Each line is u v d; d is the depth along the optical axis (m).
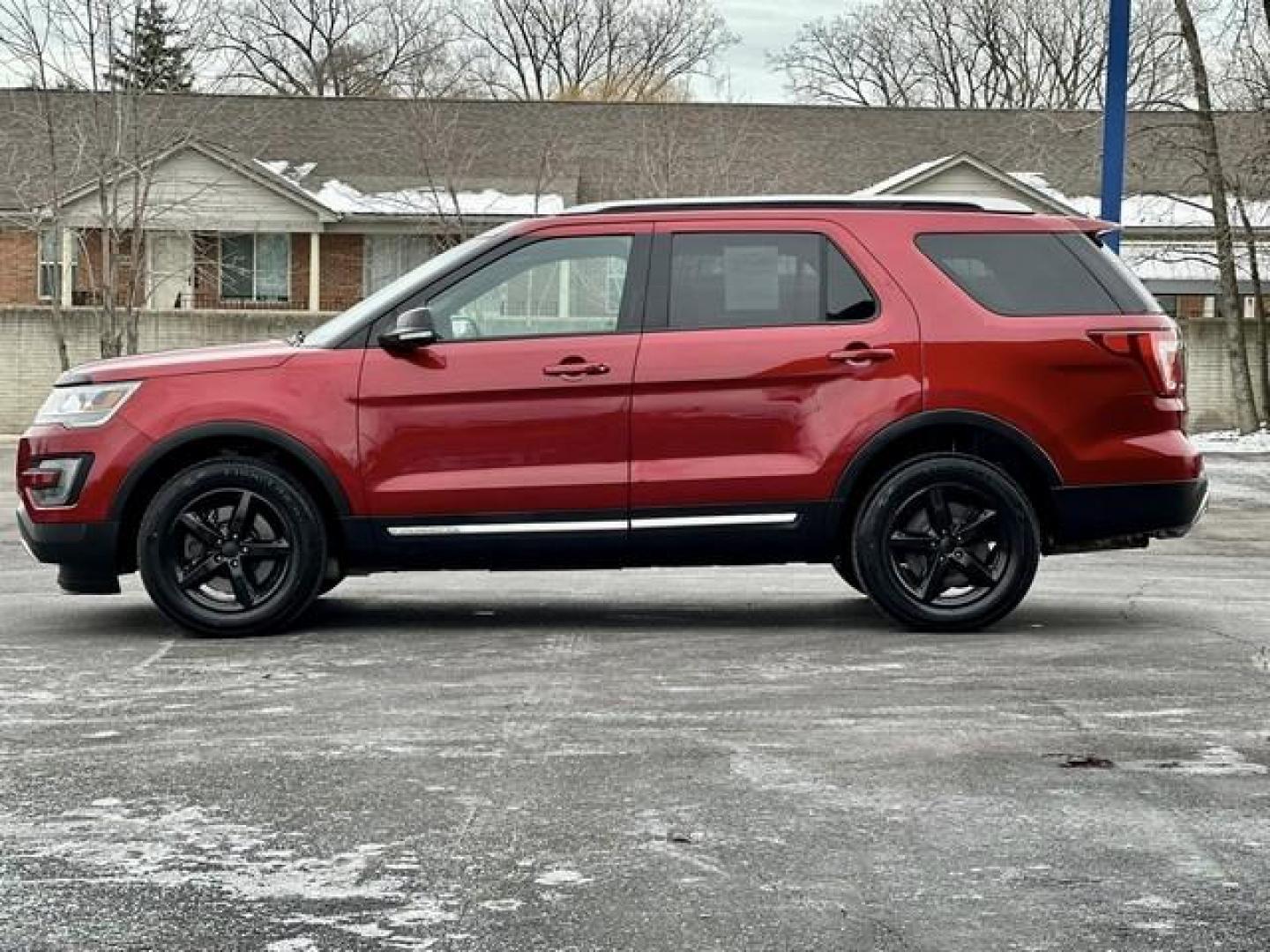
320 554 8.08
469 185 35.28
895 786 5.37
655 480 7.96
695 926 4.12
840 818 5.03
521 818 5.03
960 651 7.70
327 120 36.78
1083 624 8.59
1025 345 8.05
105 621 8.74
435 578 10.56
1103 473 8.10
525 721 6.26
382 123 36.91
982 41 63.34
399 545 8.02
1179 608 9.30
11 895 4.38
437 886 4.43
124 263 32.12
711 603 9.42
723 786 5.37
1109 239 16.45
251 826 4.96
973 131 38.12
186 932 4.11
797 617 8.84
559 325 8.11
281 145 36.00
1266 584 10.67
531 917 4.20
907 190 34.59
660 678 7.07
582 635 8.22
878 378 8.00
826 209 8.20
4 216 30.80
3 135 33.31
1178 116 36.81
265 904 4.30
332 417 8.00
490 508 7.98
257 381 8.05
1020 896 4.35
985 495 8.03
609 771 5.55
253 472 8.02
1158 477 8.13
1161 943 4.02
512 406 7.98
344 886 4.43
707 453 8.00
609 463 7.98
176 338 28.27
